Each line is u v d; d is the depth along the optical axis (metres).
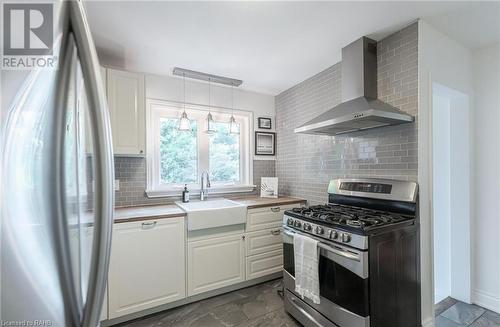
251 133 3.14
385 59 1.88
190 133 2.82
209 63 2.31
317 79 2.60
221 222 2.19
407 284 1.58
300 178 2.88
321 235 1.62
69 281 0.43
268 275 2.53
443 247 2.31
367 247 1.37
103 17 1.58
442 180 2.31
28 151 0.39
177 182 2.74
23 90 0.39
